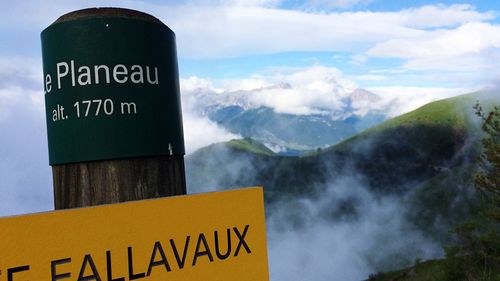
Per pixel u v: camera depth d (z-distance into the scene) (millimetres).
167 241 1699
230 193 1896
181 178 1904
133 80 1733
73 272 1495
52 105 1740
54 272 1461
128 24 1733
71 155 1685
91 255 1534
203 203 1812
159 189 1783
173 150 1840
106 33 1707
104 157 1683
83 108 1684
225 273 1839
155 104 1784
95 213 1557
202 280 1770
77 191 1708
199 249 1778
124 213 1616
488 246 21750
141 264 1632
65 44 1702
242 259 1898
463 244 23156
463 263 22359
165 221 1705
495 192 19094
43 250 1446
